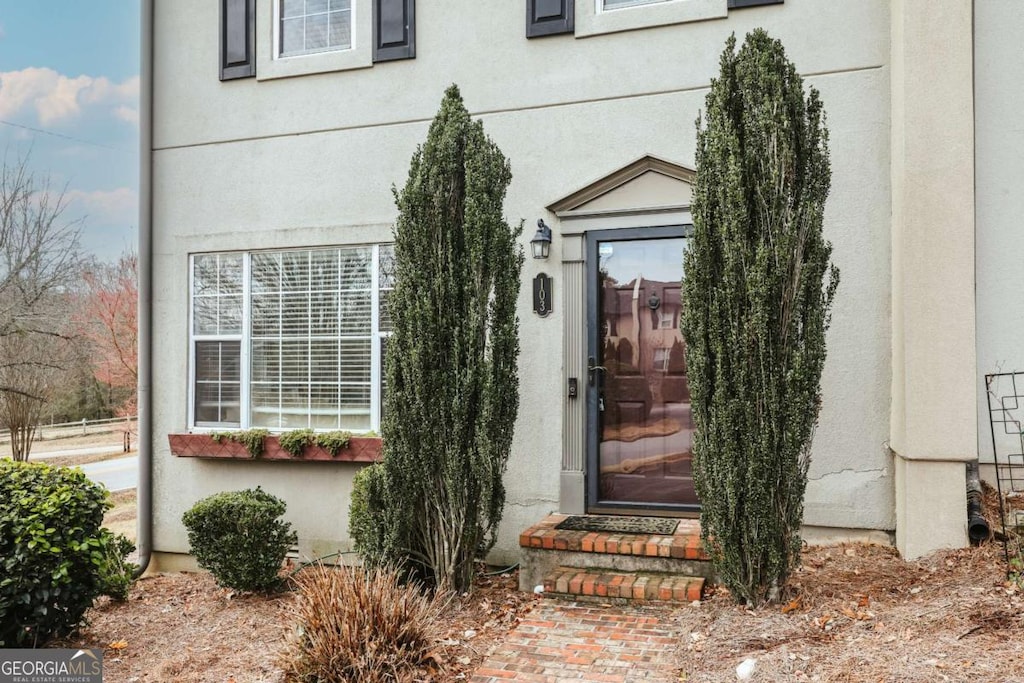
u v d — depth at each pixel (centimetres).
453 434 496
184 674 445
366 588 423
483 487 497
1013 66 535
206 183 722
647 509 589
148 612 579
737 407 433
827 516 554
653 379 595
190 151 729
